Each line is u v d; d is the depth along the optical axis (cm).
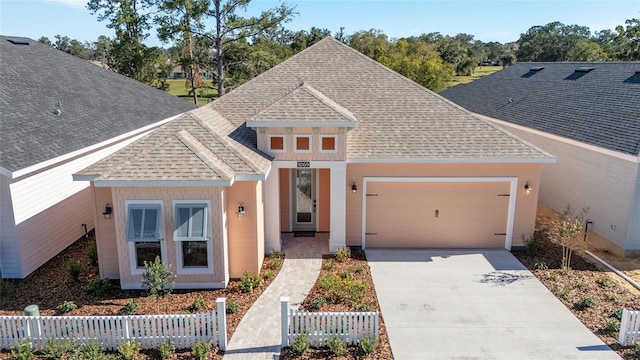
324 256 1530
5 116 1445
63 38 9288
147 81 4372
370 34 6956
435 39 9819
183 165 1200
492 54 12444
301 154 1473
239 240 1306
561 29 9562
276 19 3856
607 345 1005
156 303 1181
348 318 985
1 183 1245
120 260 1240
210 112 1620
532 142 2098
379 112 1678
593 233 1641
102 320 960
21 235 1311
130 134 1892
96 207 1260
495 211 1585
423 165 1538
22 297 1221
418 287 1302
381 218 1592
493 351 985
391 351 981
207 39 3881
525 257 1534
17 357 940
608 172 1554
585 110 1878
